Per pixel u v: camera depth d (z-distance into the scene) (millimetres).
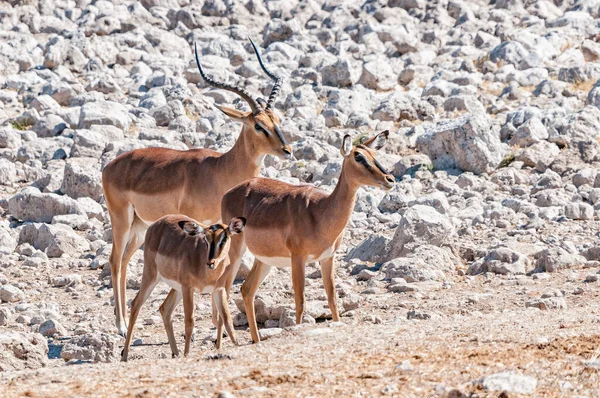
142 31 125250
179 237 41000
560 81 99750
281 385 28219
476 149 78562
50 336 46469
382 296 49906
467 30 124750
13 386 29469
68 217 69562
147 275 42156
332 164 78188
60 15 134375
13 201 72312
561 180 75438
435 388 27156
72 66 112562
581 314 39531
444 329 36094
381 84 104125
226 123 91500
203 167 51094
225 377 29312
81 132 85688
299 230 42281
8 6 133250
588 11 130250
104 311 51406
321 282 54312
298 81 104812
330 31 125750
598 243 58125
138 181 51906
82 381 29672
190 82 107625
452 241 58281
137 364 33031
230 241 43656
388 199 70812
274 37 125500
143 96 99750
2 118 95875
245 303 43625
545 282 51438
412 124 90938
